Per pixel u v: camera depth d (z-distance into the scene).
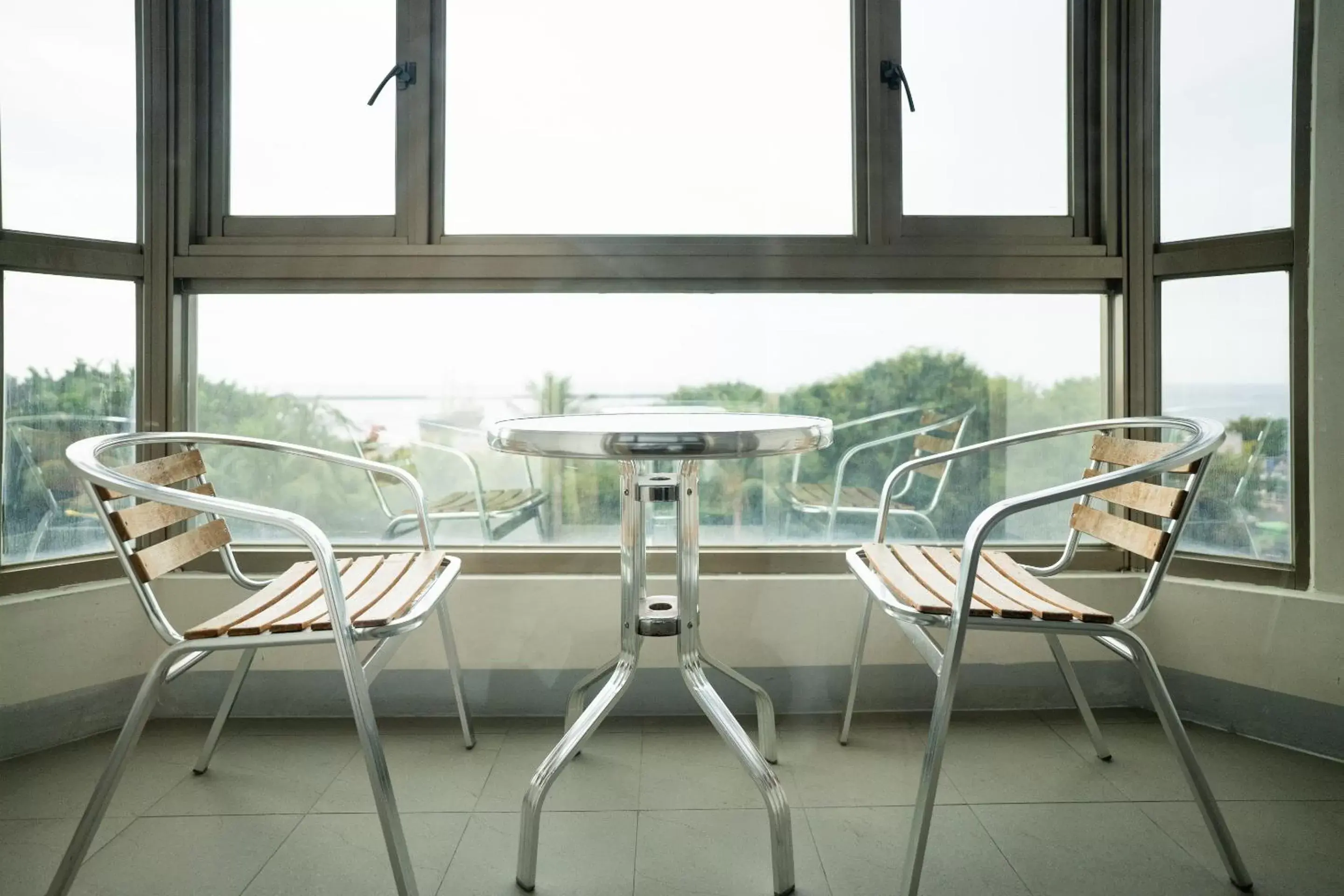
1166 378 2.11
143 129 2.08
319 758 1.84
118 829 1.54
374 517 2.18
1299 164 1.90
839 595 2.08
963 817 1.58
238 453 2.15
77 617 1.92
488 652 2.06
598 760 1.83
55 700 1.90
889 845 1.49
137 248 2.07
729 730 1.42
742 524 2.19
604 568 2.14
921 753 1.85
